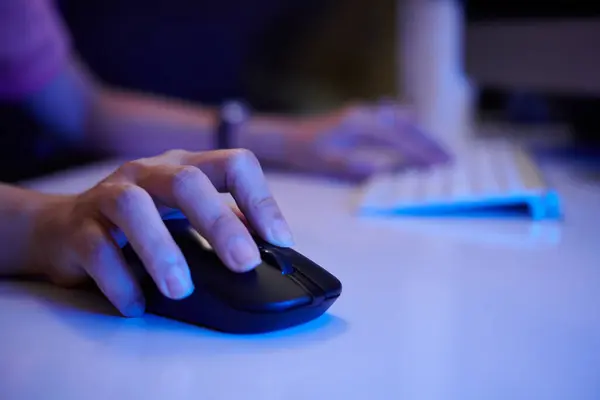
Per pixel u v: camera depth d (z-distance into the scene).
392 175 0.96
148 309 0.47
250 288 0.42
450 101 1.46
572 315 0.45
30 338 0.43
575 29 0.93
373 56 1.84
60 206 0.54
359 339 0.42
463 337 0.42
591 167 1.03
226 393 0.35
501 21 1.07
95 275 0.47
